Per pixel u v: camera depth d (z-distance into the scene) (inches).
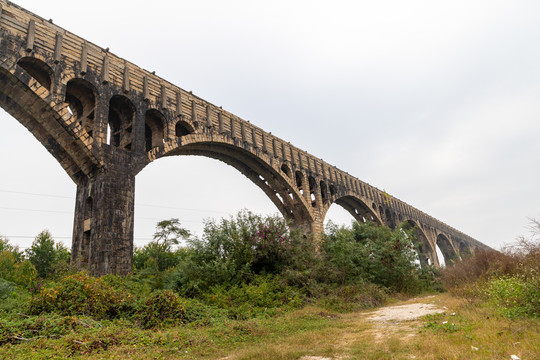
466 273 857.5
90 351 385.4
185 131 1346.0
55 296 555.2
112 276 780.0
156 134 1213.1
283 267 941.8
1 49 815.7
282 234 1008.2
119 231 909.2
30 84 844.6
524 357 265.0
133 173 999.0
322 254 1056.2
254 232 979.3
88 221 936.9
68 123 893.8
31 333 442.6
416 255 1175.6
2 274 974.4
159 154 1091.9
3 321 460.8
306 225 1747.0
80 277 620.1
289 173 1707.7
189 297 804.6
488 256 816.3
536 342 292.5
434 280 1277.1
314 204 1907.0
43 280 858.1
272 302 761.0
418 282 1196.5
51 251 1375.5
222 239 935.0
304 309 719.1
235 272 879.1
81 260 911.0
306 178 1814.7
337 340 408.2
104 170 933.8
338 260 1016.9
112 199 923.4
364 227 1378.0
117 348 390.6
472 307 516.1
